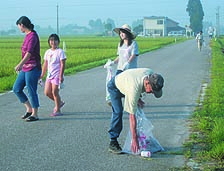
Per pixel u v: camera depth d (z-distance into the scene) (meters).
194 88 14.09
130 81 6.37
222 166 6.08
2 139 7.72
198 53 36.72
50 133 8.18
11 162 6.41
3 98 12.51
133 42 9.28
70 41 77.38
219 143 6.95
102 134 8.11
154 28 156.00
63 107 10.81
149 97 12.30
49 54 9.65
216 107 10.20
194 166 6.11
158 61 26.77
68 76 18.48
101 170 6.05
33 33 9.17
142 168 6.13
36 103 9.27
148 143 6.89
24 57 9.04
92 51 41.28
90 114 9.98
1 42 75.31
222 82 14.96
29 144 7.39
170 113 10.08
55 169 6.09
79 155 6.76
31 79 9.13
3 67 22.75
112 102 6.82
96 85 15.29
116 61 9.57
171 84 15.13
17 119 9.48
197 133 8.02
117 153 6.81
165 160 6.49
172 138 7.75
